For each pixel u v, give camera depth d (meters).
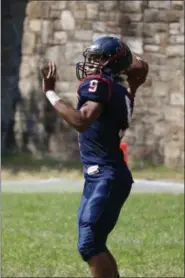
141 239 31.00
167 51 63.62
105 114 17.23
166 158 63.28
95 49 17.30
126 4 63.53
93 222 16.83
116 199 17.19
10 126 64.56
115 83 17.42
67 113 16.59
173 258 27.41
